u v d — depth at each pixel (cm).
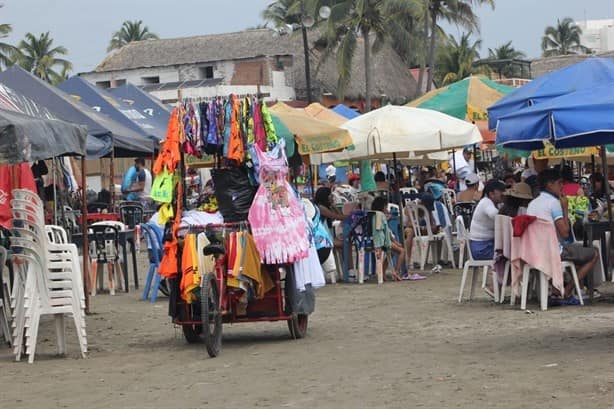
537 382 837
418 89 6706
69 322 1432
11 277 1309
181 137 1158
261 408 801
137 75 7269
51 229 1158
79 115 2255
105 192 2830
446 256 2050
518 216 1318
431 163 2719
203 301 1068
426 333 1179
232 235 1130
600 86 1047
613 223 1358
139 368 1034
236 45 7456
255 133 1152
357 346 1107
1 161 1053
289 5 7356
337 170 3434
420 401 791
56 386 952
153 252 1661
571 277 1352
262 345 1159
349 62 6159
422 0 6412
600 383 816
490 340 1095
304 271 1168
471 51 9325
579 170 2727
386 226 1781
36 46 9581
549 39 13500
